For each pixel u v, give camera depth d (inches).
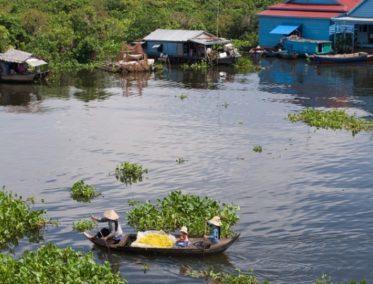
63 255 1066.1
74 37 3462.1
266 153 1750.7
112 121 2154.3
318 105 2400.3
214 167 1627.7
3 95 2637.8
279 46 3764.8
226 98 2544.3
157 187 1480.1
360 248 1163.9
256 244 1176.2
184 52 3506.4
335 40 3681.1
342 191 1450.5
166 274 1059.9
